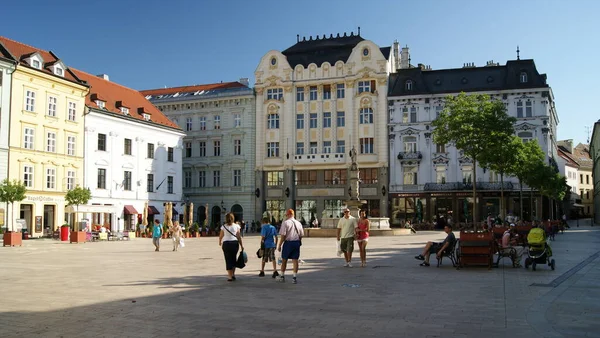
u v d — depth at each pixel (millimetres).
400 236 46000
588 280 15742
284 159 71688
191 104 75500
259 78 73125
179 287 14328
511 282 15258
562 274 17234
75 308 11164
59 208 52719
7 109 48094
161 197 66125
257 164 72438
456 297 12539
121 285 14734
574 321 9836
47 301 12031
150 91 81375
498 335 8781
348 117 70062
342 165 69875
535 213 64250
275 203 72312
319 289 13898
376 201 68500
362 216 20297
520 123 64312
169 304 11633
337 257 24312
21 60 50438
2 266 20703
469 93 65812
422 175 66938
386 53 71750
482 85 66250
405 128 67688
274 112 72375
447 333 8906
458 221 65562
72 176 54438
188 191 75438
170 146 68188
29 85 50312
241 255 15758
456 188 65250
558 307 11227
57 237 47062
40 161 51031
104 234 46531
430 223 63969
